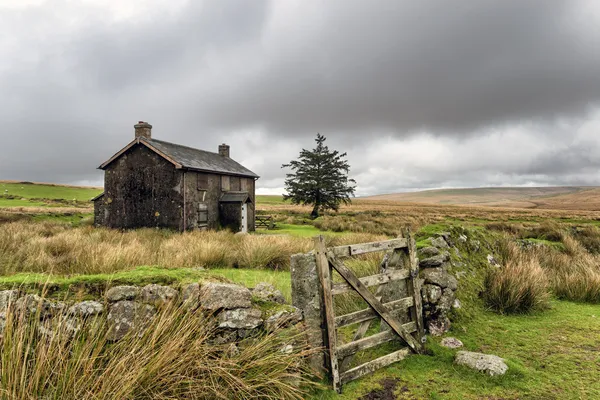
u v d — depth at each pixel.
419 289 4.91
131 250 7.53
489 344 4.68
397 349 4.59
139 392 2.73
